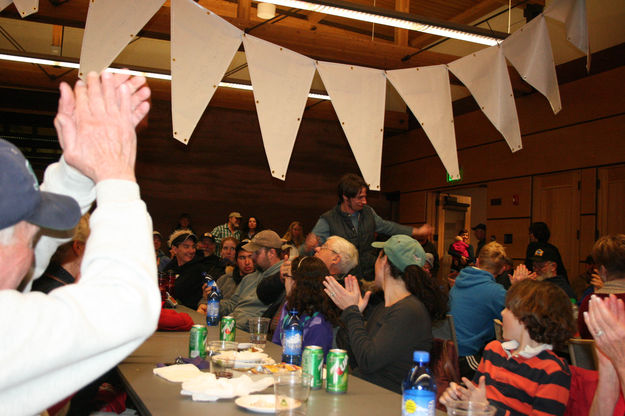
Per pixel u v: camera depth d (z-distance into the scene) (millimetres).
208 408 1409
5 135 8133
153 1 2805
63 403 1492
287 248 4227
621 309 1398
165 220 8516
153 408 1387
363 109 3264
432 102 3422
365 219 3811
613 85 5832
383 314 2193
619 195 5699
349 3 4180
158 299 681
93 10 2713
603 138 5895
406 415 1322
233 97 8641
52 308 598
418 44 8641
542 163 6633
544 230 4578
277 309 3309
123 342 640
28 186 631
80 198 814
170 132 8547
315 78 8656
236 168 8930
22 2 2762
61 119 730
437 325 2227
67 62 6320
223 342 2080
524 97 6910
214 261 5121
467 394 1613
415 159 8984
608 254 2531
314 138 9422
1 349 551
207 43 2893
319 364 1668
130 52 7945
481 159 7633
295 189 9250
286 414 1345
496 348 1864
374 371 1965
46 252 845
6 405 588
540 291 1749
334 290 2105
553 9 3633
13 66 7312
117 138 735
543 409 1616
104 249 664
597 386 1629
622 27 5797
